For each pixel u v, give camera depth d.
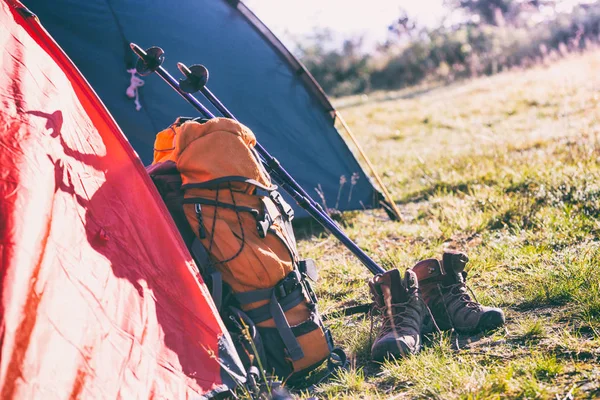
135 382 2.06
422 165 7.14
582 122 8.07
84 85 2.55
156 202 2.44
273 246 2.54
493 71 17.70
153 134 4.85
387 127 11.38
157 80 4.86
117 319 2.13
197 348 2.28
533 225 4.23
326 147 5.33
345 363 2.62
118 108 4.79
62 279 2.02
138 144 4.82
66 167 2.27
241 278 2.47
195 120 2.88
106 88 4.77
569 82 11.88
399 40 22.72
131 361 2.08
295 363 2.49
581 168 5.11
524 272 3.40
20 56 2.41
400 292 2.75
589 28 18.61
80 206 2.25
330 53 24.11
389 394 2.35
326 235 4.93
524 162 6.09
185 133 2.64
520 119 9.68
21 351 1.80
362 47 23.73
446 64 20.42
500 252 3.76
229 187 2.53
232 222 2.51
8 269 1.88
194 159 2.55
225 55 5.02
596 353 2.38
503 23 20.83
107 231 2.29
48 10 4.69
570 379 2.21
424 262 2.91
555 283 3.05
